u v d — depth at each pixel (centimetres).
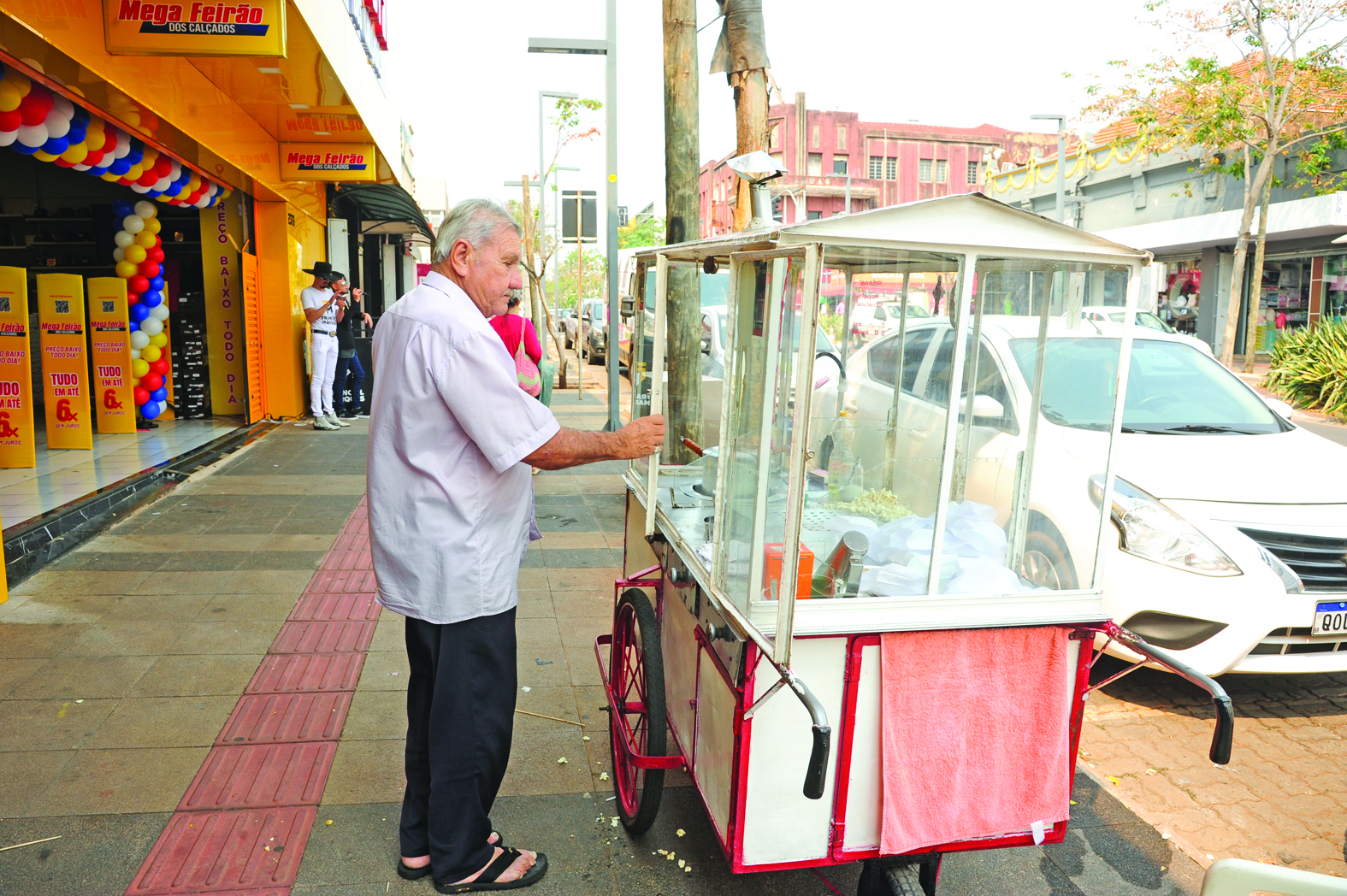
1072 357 235
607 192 884
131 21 519
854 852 226
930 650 220
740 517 225
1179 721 405
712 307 282
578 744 355
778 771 219
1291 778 357
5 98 559
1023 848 299
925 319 226
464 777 256
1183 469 423
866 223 199
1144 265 221
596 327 2384
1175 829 320
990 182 3453
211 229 1092
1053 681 229
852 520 228
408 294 254
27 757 326
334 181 1068
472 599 247
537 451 240
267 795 308
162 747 337
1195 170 2370
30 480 714
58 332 848
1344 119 1848
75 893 256
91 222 1084
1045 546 248
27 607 473
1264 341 2278
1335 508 402
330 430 1080
